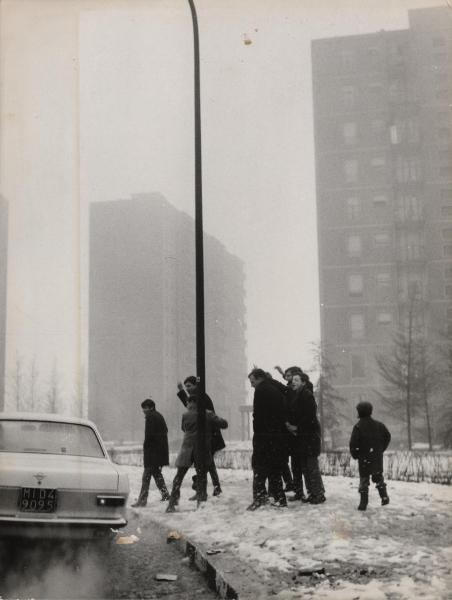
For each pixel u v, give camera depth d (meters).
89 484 6.13
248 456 20.09
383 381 64.62
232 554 6.00
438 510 7.57
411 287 69.81
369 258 71.56
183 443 9.08
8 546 6.72
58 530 5.96
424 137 73.69
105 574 5.75
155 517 8.32
